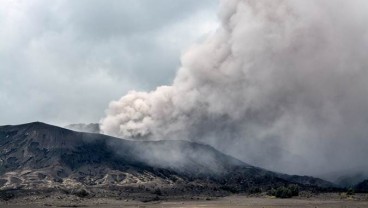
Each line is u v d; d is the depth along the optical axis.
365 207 179.25
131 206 195.88
